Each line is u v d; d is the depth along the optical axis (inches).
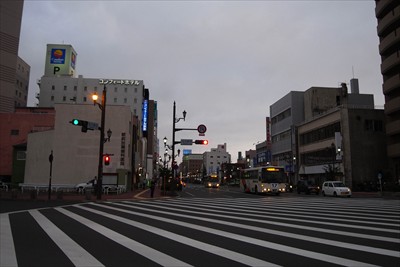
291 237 353.1
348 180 1871.3
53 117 2185.0
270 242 325.4
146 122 3176.7
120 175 1646.2
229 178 5408.5
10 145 2133.4
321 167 2158.0
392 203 895.7
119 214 590.2
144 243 320.8
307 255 270.4
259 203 901.8
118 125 1695.4
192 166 7239.2
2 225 441.4
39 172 1683.1
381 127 1946.4
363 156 1895.9
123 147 1680.6
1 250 289.0
